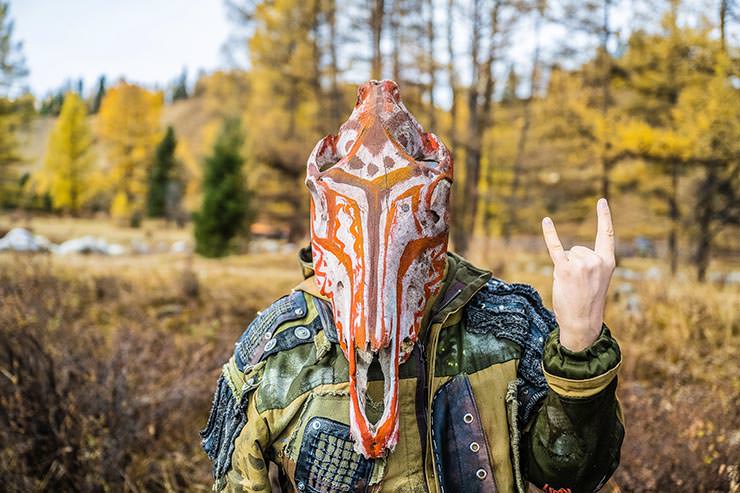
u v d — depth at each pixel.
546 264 18.67
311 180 1.32
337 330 1.28
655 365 5.54
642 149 16.03
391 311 1.19
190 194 44.16
